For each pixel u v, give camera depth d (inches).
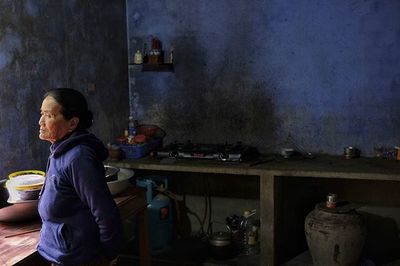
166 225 163.9
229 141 171.6
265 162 151.8
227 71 168.2
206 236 175.3
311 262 151.4
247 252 159.9
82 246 79.7
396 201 157.2
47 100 79.0
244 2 162.9
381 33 151.3
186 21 169.9
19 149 120.3
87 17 150.2
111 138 167.9
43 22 128.2
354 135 158.9
